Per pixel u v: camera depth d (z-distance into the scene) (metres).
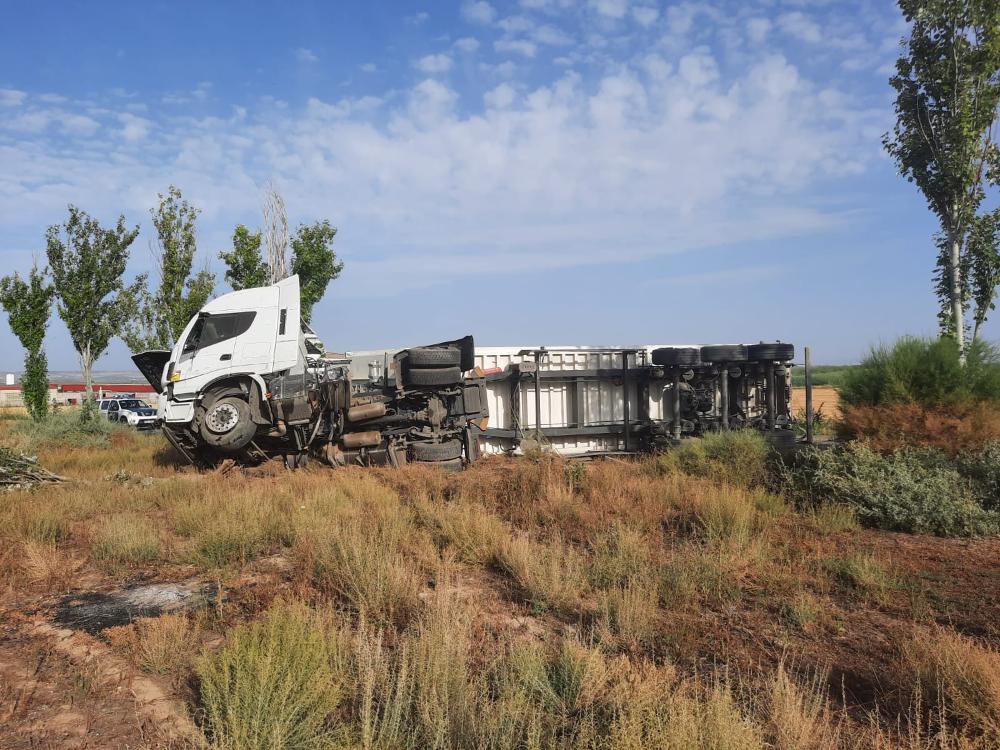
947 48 15.09
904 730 3.68
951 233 15.34
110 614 5.59
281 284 13.67
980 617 5.29
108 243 27.44
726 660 4.54
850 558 6.56
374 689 3.87
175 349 13.76
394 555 6.56
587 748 3.32
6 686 4.25
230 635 4.54
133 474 12.93
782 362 15.62
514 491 9.78
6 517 8.41
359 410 13.27
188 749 3.45
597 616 5.27
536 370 14.82
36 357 26.78
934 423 10.09
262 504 8.93
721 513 8.22
